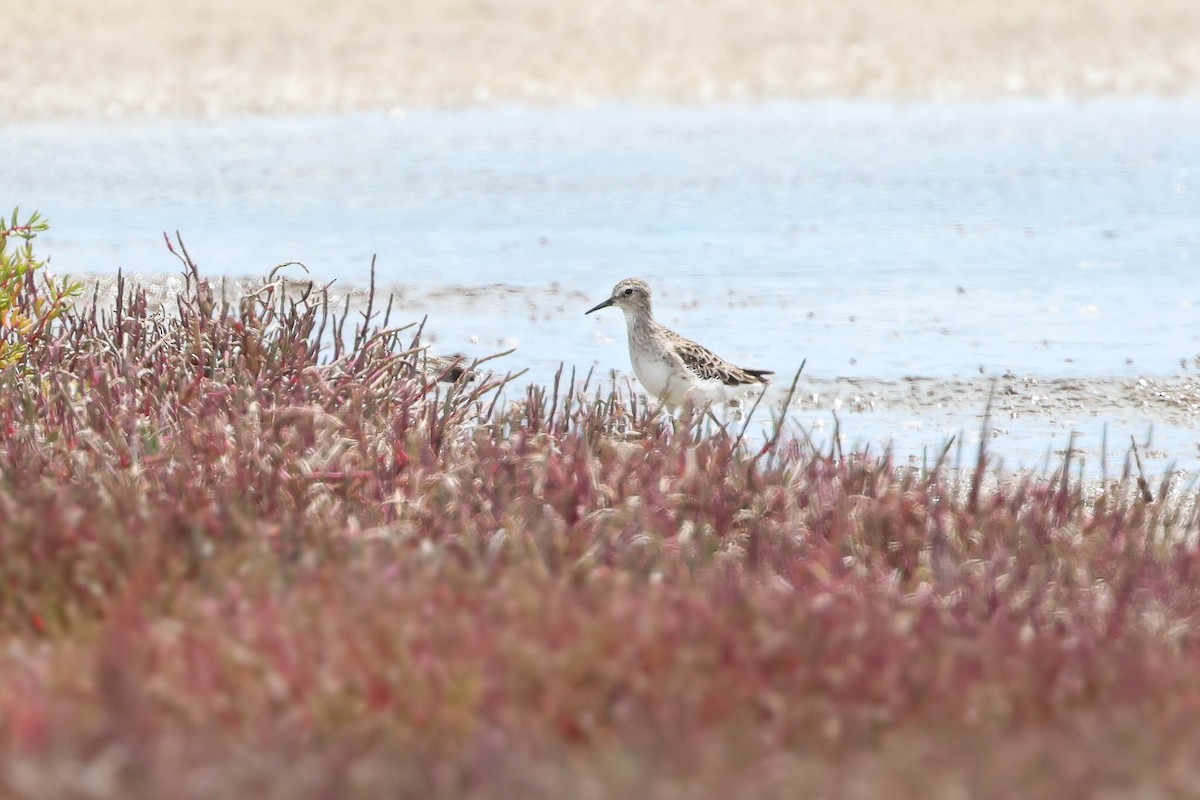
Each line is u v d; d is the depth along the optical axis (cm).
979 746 687
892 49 4966
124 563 880
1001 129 3975
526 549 969
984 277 2367
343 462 1098
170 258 2419
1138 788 645
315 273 2322
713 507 1074
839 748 706
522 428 1244
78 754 659
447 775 647
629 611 800
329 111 4062
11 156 3462
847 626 813
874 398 1730
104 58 4550
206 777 635
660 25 5178
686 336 2002
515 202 2986
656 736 691
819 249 2580
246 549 900
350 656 751
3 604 848
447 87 4353
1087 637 865
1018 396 1738
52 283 1373
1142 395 1744
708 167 3397
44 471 1074
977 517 1127
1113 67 4812
